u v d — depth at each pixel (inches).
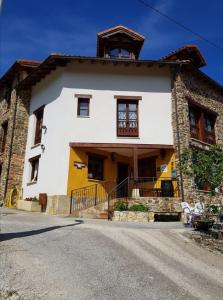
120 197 569.9
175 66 627.5
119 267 215.2
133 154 616.4
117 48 694.5
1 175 687.7
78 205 551.5
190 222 415.8
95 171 608.1
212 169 365.1
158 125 609.6
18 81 741.3
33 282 173.9
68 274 191.5
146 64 620.4
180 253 271.9
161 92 628.7
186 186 542.6
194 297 176.1
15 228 319.3
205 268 238.2
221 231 347.6
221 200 596.7
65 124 586.9
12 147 676.1
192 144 596.4
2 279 174.1
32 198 598.2
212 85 698.8
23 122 703.1
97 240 281.7
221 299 177.6
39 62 736.3
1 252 222.2
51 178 570.6
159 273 211.9
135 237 306.5
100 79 623.2
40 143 635.5
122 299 163.5
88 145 580.7
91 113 601.9
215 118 701.9
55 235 292.0
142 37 673.0
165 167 596.7
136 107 625.3
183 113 597.9
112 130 598.5
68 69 619.5
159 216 524.1
